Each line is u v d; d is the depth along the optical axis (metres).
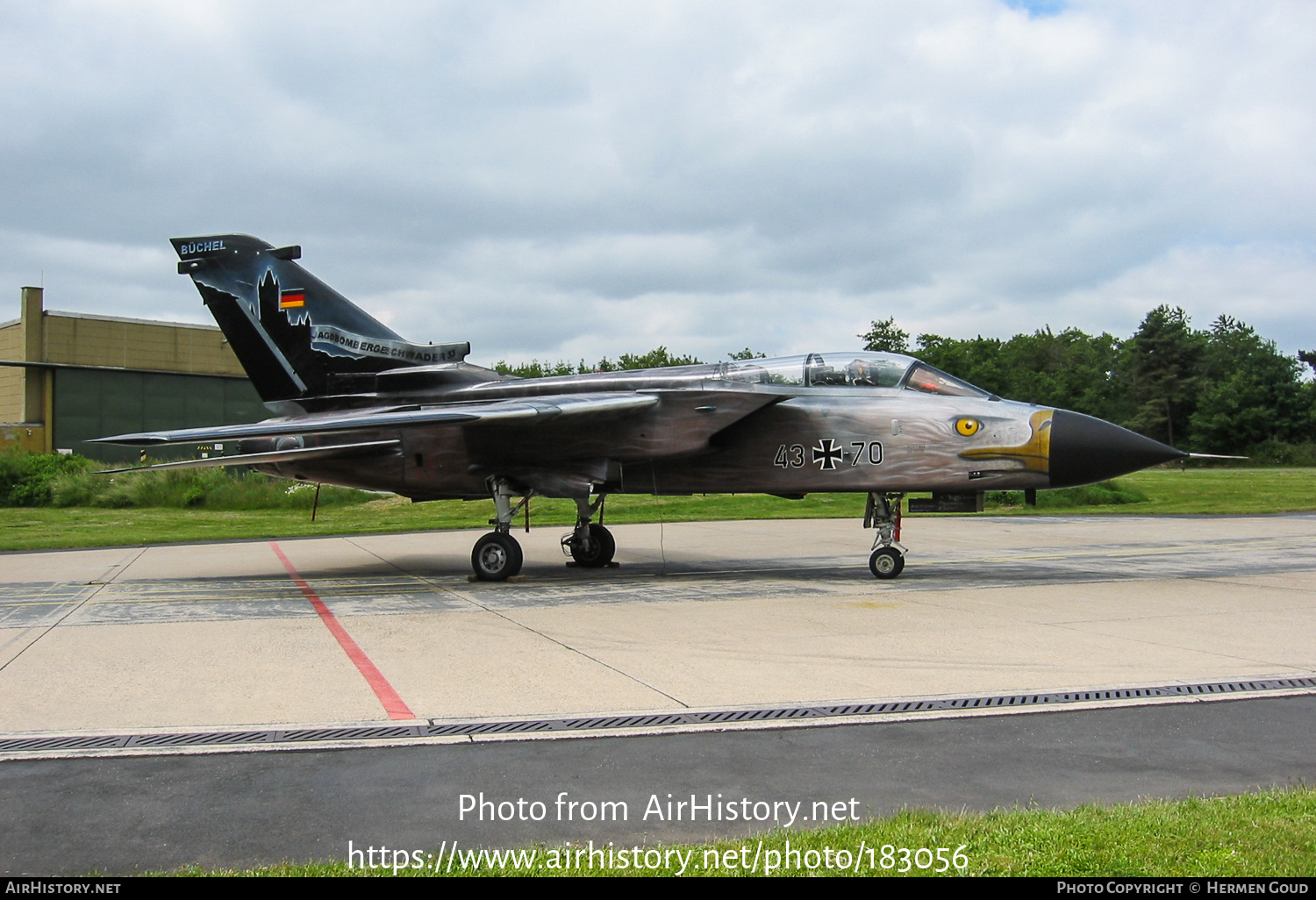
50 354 50.28
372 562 17.38
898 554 13.69
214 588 13.54
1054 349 98.00
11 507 35.66
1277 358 71.50
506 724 6.22
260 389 17.11
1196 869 3.87
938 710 6.49
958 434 13.09
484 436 14.63
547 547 19.94
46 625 10.20
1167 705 6.59
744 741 5.82
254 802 4.86
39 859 4.19
